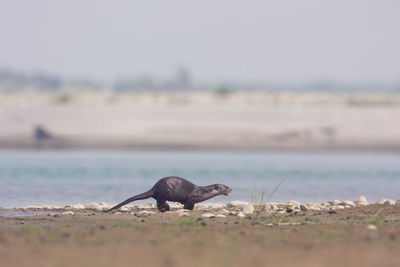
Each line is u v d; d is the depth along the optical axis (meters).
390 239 51.28
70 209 84.19
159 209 79.00
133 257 42.75
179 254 43.94
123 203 77.69
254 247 46.97
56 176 146.88
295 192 116.19
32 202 98.12
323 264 40.69
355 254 44.16
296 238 51.62
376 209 77.81
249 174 154.88
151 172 159.12
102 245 47.91
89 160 198.50
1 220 69.62
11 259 41.97
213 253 44.31
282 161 199.25
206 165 181.62
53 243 48.97
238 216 71.62
